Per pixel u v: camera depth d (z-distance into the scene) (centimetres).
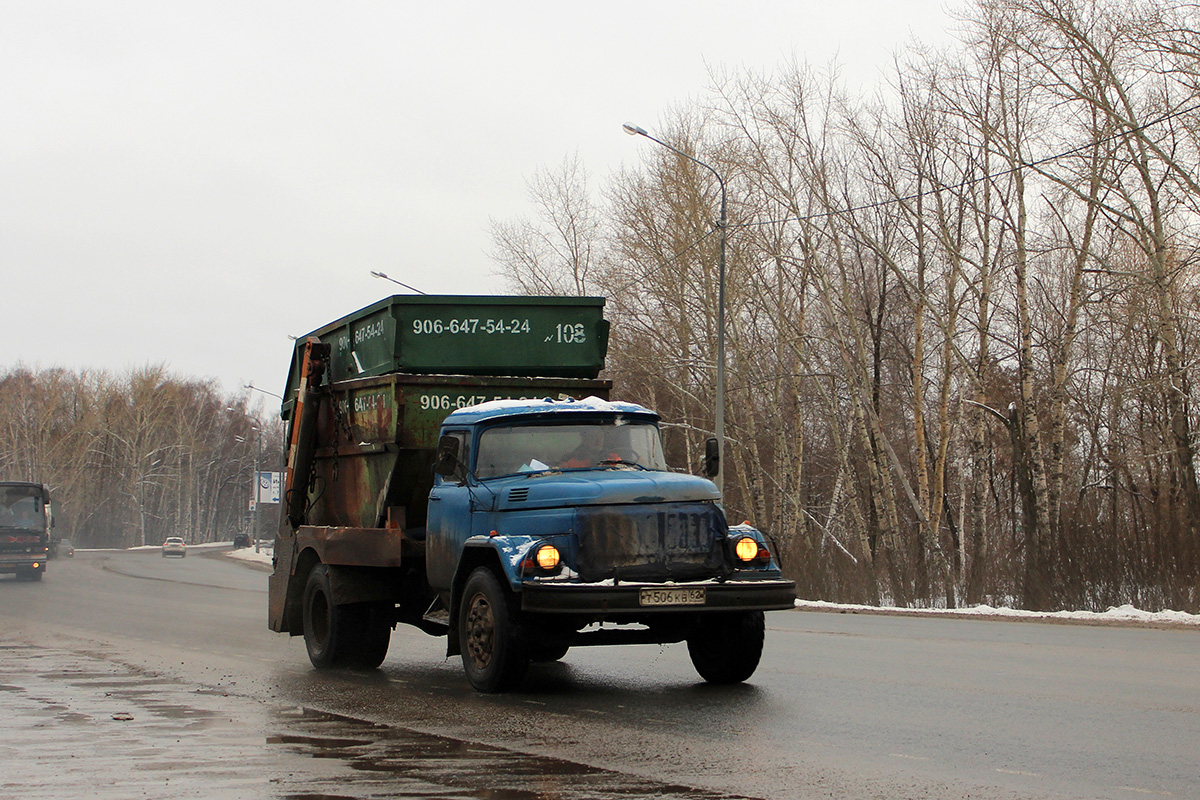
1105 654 1223
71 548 7256
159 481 11625
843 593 2667
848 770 606
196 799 542
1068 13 2680
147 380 11162
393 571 1168
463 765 625
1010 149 2969
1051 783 571
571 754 658
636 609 870
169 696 938
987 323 3050
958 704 842
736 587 900
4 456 10156
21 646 1419
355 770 611
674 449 4634
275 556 1379
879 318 3541
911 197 3191
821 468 4775
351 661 1157
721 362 2889
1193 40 2544
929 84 3080
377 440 1184
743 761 633
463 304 1209
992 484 4147
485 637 940
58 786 573
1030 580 2239
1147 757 635
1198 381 3183
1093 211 2794
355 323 1295
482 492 995
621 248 4159
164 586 3183
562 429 1043
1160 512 2162
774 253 3475
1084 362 3841
